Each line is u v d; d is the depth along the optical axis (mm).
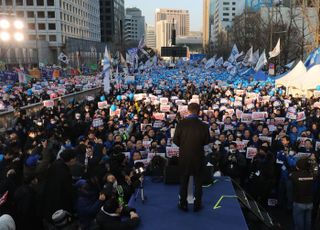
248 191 8789
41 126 12078
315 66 17562
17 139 10258
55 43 96438
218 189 5812
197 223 4699
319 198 7543
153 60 49125
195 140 4984
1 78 39281
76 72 51844
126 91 23719
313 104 16125
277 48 28578
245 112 14719
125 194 6500
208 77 39344
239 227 4578
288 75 19984
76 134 12586
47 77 47125
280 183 8594
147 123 12523
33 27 95625
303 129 11383
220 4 160000
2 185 6355
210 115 13508
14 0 93625
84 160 8414
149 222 4773
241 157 9062
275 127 12016
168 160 6934
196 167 5008
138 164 7137
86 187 5953
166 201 5422
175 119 13195
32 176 6559
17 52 66938
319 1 24969
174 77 40250
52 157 7754
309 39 45656
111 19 145500
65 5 101062
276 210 8703
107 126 12172
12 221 4941
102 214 4871
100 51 80500
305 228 6676
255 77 29391
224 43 96750
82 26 117812
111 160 7051
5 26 9625
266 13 64312
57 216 4508
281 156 8805
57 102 18734
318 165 7938
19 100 19875
